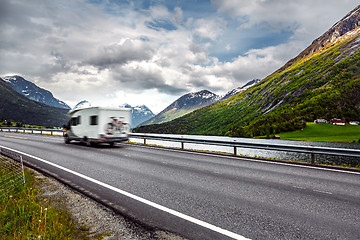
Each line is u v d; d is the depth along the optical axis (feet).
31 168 28.58
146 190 19.13
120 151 45.16
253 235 11.47
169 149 49.19
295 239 11.03
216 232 11.85
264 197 17.28
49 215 13.26
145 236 11.58
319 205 15.62
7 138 83.76
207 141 44.19
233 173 25.45
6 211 13.88
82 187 20.11
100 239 11.29
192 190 19.07
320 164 30.73
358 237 11.23
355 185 20.63
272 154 97.86
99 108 49.57
